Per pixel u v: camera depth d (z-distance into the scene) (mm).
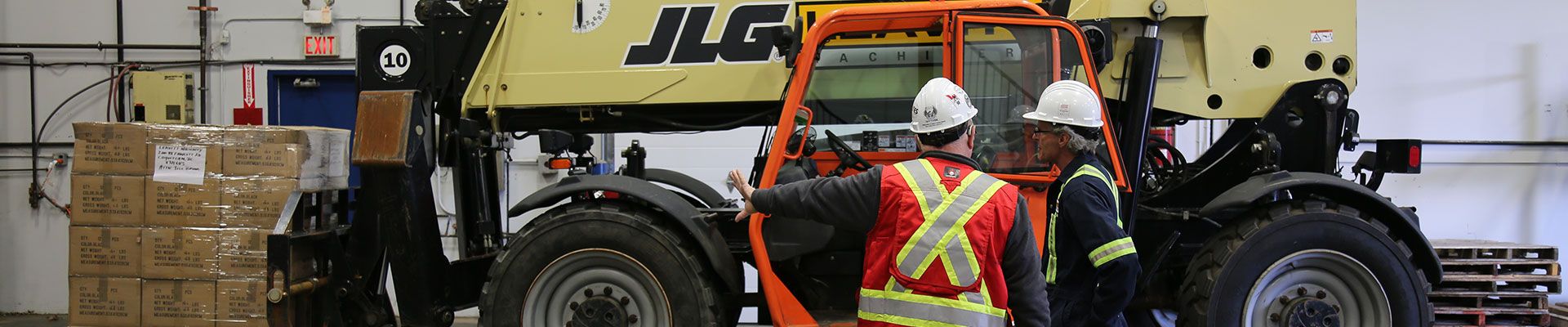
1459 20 6250
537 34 3955
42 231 6492
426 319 3779
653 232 3611
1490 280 4285
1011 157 3504
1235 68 4043
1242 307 3684
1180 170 4445
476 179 3998
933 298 2316
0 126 6457
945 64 3416
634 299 3645
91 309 3691
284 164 3631
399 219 3744
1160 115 4363
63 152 6465
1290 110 3971
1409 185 6336
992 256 2342
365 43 3988
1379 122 6293
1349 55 4020
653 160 6207
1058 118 2869
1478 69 6277
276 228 3584
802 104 3580
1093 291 2754
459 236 3982
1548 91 6281
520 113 4133
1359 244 3693
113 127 3670
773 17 3871
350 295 3836
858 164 3664
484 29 3975
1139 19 4020
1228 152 4102
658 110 4078
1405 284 3713
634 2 3914
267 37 6352
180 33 6371
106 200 3674
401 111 3734
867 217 2441
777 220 3619
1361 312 3766
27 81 6430
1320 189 3779
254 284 3611
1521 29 6258
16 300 6535
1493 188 6344
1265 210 3758
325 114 6426
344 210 4121
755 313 6352
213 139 3654
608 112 4070
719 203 4766
